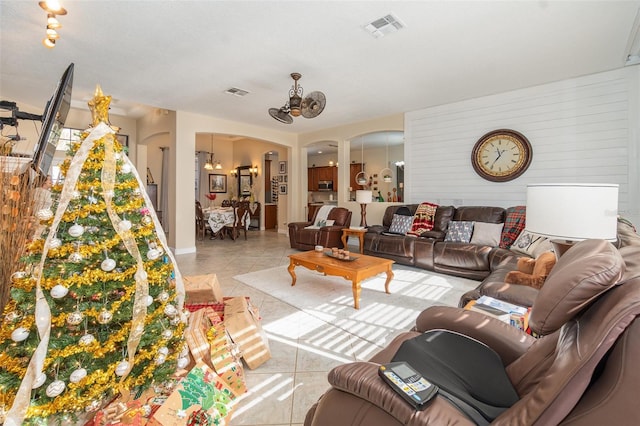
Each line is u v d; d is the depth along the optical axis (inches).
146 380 54.1
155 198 346.3
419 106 204.1
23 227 52.8
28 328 43.5
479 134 186.7
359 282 115.0
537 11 97.6
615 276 27.5
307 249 229.8
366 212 251.1
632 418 22.3
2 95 183.2
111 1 92.7
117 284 49.0
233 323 75.9
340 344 87.5
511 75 151.3
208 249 241.1
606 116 148.7
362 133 248.5
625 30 108.9
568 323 34.2
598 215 54.2
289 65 138.9
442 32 110.3
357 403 35.6
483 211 168.1
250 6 95.5
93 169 48.2
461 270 153.3
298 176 305.9
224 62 135.9
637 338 23.1
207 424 52.2
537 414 26.3
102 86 167.6
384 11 97.8
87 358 46.8
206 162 384.2
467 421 30.6
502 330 53.8
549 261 81.4
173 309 56.9
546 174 165.5
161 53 127.3
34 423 43.0
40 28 108.7
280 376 72.2
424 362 46.1
